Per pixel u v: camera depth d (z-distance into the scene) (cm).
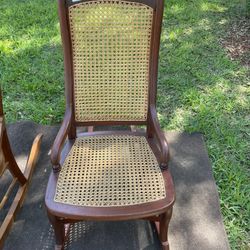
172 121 271
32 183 227
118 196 160
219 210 208
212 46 358
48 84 305
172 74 320
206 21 405
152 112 188
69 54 180
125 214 152
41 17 413
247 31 384
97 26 177
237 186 220
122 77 188
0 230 193
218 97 291
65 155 182
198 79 312
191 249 189
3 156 193
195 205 211
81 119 195
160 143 174
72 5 171
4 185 226
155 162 177
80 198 159
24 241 195
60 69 326
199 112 276
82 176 170
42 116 277
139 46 181
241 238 195
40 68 327
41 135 252
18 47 358
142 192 162
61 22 173
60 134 176
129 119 196
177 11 426
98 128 266
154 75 185
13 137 258
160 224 173
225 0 454
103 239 194
